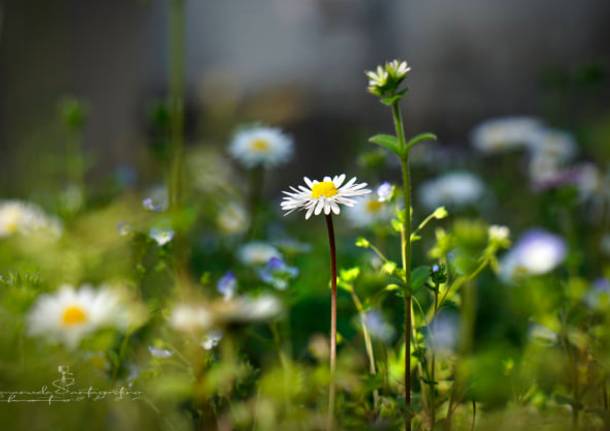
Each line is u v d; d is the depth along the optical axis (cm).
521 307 49
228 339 44
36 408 43
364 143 86
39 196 77
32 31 138
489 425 45
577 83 97
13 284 45
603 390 45
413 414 43
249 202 73
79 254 52
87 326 42
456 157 97
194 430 45
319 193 43
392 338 53
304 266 62
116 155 145
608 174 70
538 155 86
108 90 148
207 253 65
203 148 85
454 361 48
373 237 67
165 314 45
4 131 124
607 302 48
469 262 47
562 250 54
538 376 47
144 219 51
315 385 46
